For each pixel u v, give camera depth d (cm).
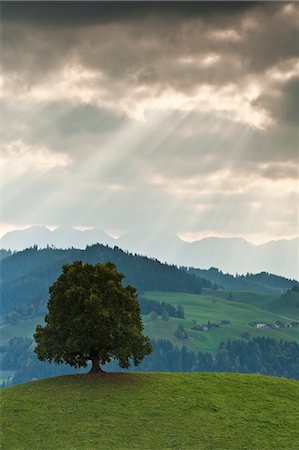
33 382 10200
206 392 9831
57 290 10300
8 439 8025
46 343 10231
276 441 8175
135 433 8244
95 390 9650
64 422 8531
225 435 8294
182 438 8150
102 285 10231
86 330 9919
